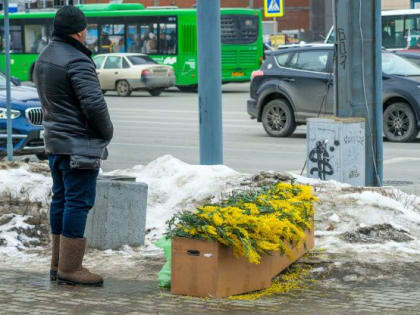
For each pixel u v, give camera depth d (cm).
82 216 748
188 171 1105
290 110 2117
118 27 4316
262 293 723
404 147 1916
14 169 1105
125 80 3853
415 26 3472
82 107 728
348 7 1161
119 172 1180
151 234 959
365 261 816
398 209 959
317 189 1029
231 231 695
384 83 2003
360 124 1130
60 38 740
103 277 786
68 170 740
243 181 1060
